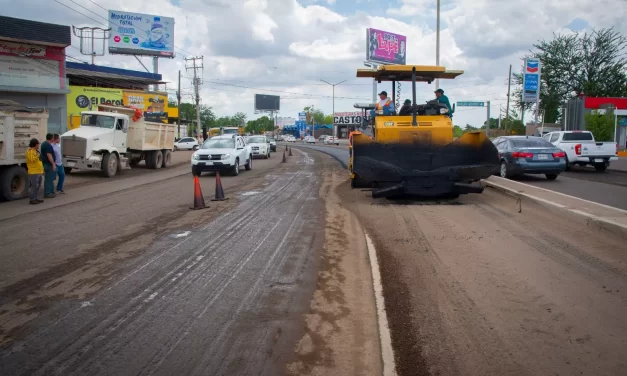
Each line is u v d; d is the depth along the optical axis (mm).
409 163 12492
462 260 7223
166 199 14133
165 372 4094
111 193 15664
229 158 21516
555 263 6965
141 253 7836
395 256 7566
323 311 5422
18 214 11695
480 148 11859
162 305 5594
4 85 29031
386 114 14328
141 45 53938
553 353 4344
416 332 4809
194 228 9820
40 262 7336
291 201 13602
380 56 65438
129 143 24891
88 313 5352
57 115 31797
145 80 48656
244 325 5047
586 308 5320
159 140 26625
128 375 4047
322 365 4219
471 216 10617
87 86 44844
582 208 10094
